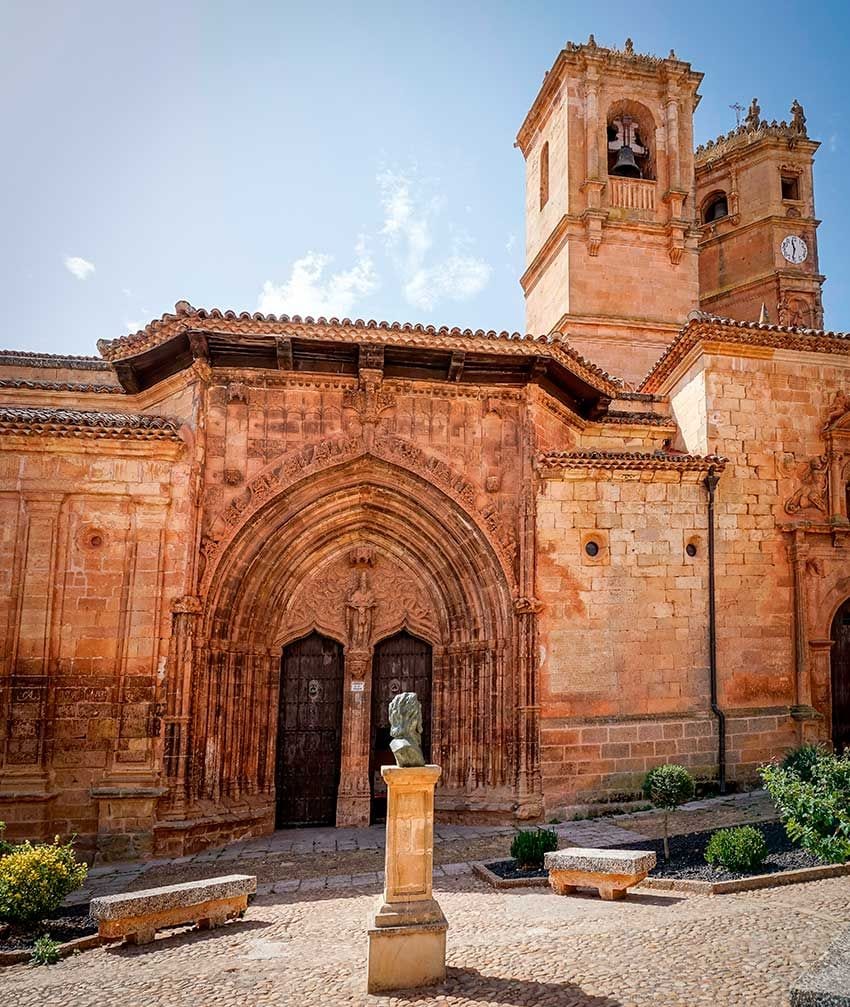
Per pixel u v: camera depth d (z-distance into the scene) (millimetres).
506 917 9609
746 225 31078
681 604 18047
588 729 16938
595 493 18094
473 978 7387
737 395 19516
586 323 26000
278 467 17250
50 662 15586
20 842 14703
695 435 19938
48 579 15828
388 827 7734
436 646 18609
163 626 16016
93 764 15414
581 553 17781
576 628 17453
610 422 20969
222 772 16406
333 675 18531
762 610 18578
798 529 18812
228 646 16875
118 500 16375
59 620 15844
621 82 27688
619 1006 6426
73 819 15094
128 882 13102
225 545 16641
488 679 17594
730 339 19500
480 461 18141
